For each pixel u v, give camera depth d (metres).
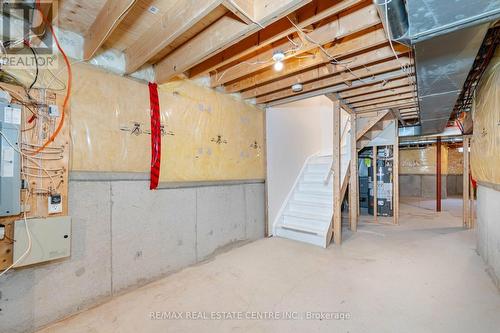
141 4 1.83
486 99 2.85
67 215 2.05
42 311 1.93
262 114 4.34
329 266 3.03
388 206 6.23
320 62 2.59
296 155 5.13
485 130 2.93
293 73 3.17
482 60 2.63
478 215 3.52
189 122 3.09
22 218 1.82
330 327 1.88
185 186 3.04
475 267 2.98
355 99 3.93
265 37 2.18
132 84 2.54
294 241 4.07
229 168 3.67
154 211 2.71
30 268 1.89
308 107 5.60
